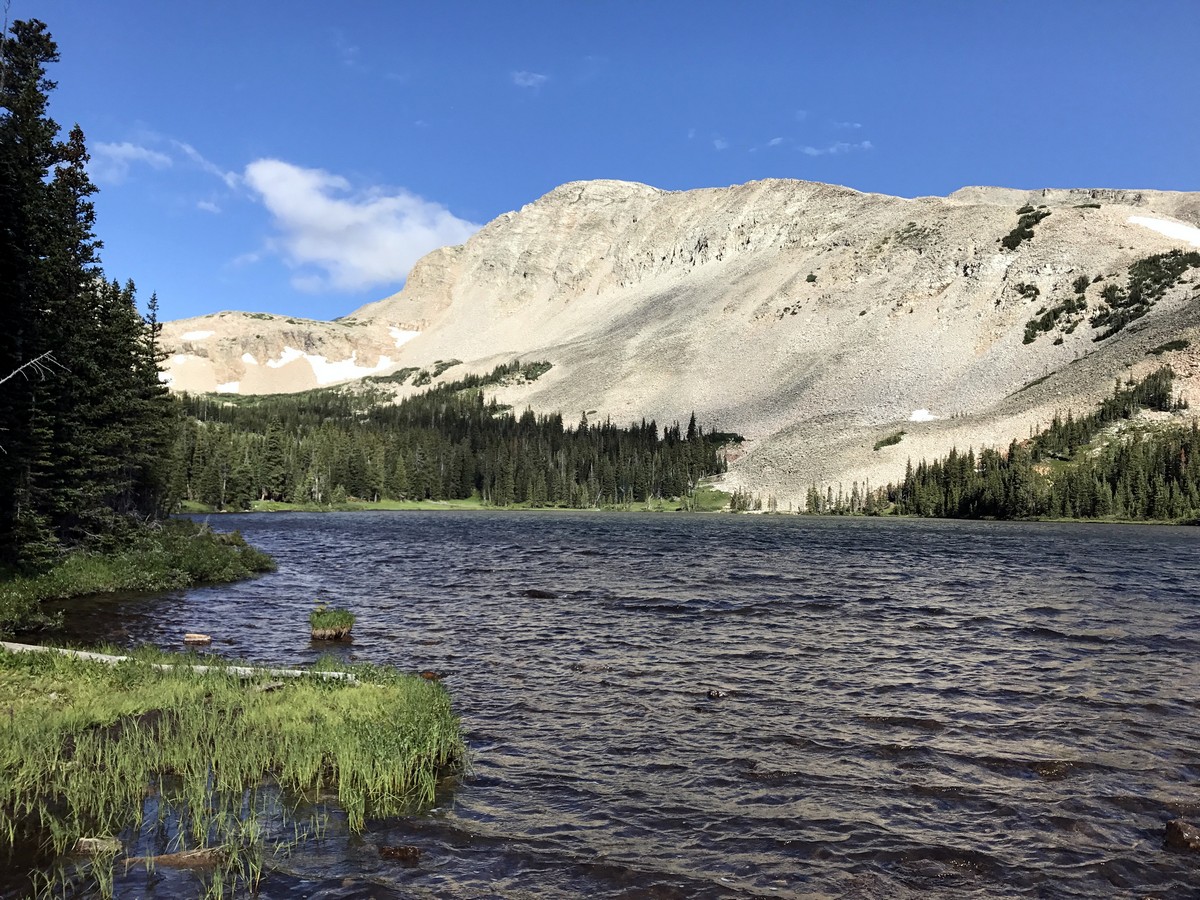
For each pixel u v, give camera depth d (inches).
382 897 392.5
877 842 467.8
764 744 647.8
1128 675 889.5
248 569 1879.9
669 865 435.2
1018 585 1713.8
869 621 1242.0
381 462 7721.5
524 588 1621.6
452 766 588.1
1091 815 509.7
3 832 447.8
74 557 1537.9
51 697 655.1
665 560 2268.7
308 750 563.8
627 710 744.3
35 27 1643.7
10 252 1398.9
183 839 446.9
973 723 708.7
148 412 2209.6
